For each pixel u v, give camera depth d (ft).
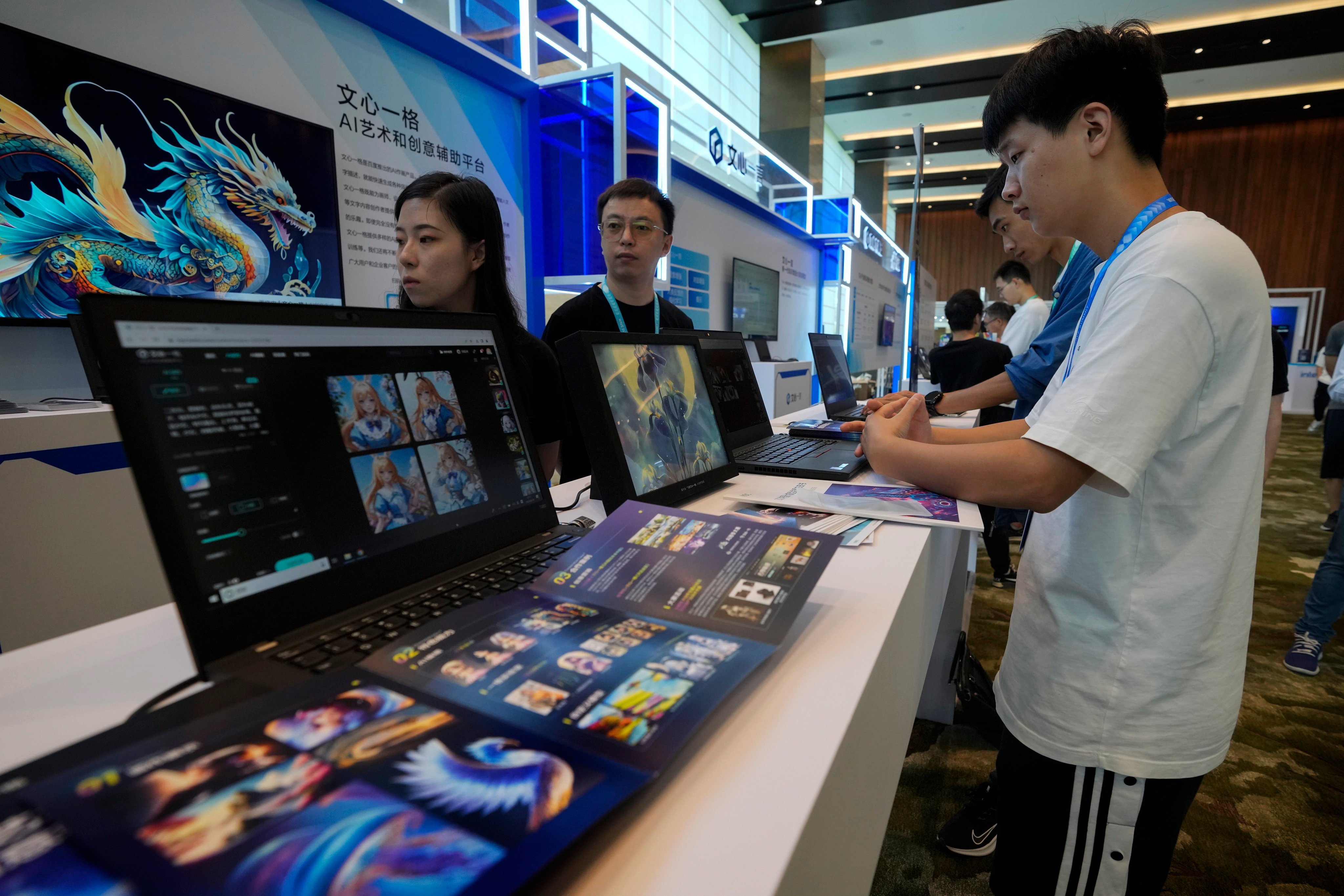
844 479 3.64
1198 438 2.30
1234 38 25.31
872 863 1.74
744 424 4.54
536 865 0.84
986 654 7.18
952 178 44.93
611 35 16.21
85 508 5.02
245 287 7.30
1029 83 2.39
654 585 1.77
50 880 0.79
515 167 10.66
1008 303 14.92
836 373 7.23
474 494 2.12
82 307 1.28
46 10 5.73
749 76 27.78
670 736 1.13
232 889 0.79
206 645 1.36
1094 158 2.35
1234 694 2.50
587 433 2.81
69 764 1.01
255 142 7.23
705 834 1.01
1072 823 2.67
